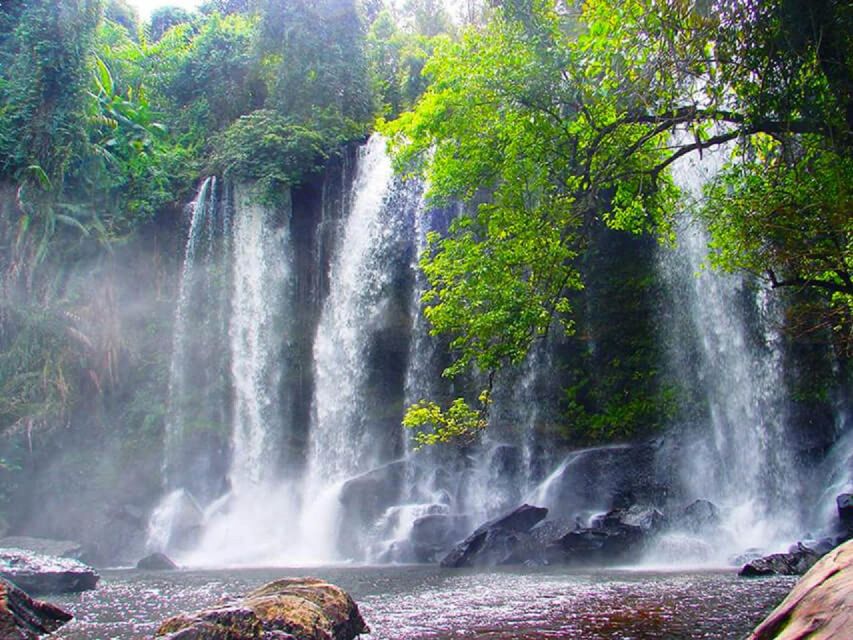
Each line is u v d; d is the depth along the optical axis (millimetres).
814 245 9461
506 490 23641
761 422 21578
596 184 10305
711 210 11500
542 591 10820
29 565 12445
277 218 27344
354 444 26078
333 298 27344
